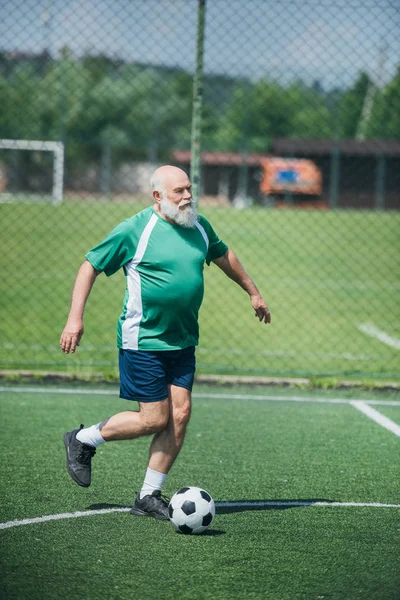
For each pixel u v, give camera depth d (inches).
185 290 542.9
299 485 654.5
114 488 631.8
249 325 1445.6
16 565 479.2
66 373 1033.5
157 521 561.6
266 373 1117.7
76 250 2273.6
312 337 1371.8
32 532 534.3
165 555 500.4
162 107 4849.9
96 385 1013.8
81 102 4566.9
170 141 4879.4
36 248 2283.5
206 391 1005.8
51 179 4640.8
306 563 492.4
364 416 896.9
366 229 3149.6
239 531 546.9
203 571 477.4
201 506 536.1
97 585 454.3
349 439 800.3
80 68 3887.8
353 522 569.0
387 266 2319.1
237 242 2657.5
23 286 1723.7
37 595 439.2
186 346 557.6
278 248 2573.8
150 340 546.6
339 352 1267.2
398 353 1270.9
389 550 516.4
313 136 4626.0
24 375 1029.8
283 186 4503.0
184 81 4571.9
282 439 794.2
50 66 3673.7
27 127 4175.7
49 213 3112.7
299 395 999.0
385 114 4311.0
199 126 1068.5
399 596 447.2
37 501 596.7
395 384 1045.8
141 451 737.6
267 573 476.1
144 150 4862.2
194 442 775.1
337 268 2242.9
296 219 3467.0
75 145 4731.8
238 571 478.3
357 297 1798.7
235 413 894.4
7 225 2709.2
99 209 3368.6
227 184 4847.4
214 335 1354.6
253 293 603.8
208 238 572.1
